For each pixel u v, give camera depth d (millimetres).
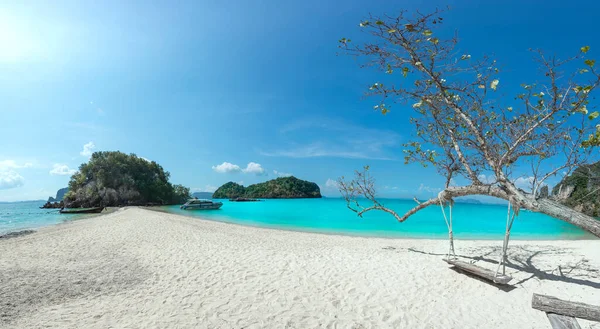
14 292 6926
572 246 11906
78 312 5867
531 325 5480
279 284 7441
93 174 71875
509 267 8617
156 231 17266
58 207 69000
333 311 5977
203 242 13602
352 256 10422
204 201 51281
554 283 7293
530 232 19812
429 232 19812
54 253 11336
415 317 5754
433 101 7973
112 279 7949
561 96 6051
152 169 83625
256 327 5293
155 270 8781
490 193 7531
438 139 9133
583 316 5258
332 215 36688
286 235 17078
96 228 19281
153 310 5965
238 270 8664
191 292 6949
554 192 7250
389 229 21906
